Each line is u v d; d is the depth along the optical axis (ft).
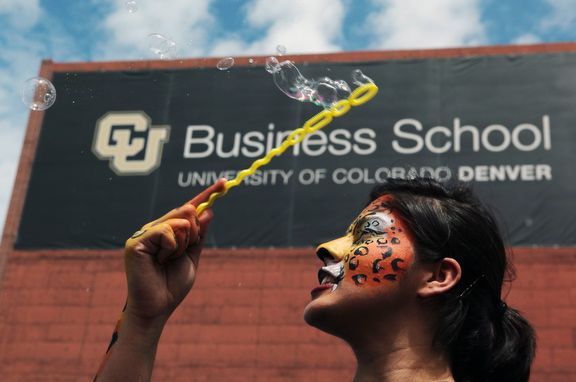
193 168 39.91
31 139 41.22
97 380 5.88
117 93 42.19
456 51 40.78
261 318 35.50
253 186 38.65
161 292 6.00
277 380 34.17
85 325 36.32
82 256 38.06
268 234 37.45
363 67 40.86
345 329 5.78
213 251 37.17
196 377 34.53
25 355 35.86
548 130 38.52
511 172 37.73
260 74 41.70
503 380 5.89
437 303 5.81
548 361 33.32
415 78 40.42
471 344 5.80
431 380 5.66
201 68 42.22
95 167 40.40
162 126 41.11
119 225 38.88
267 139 40.09
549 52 40.29
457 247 5.96
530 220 36.45
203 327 35.47
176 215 6.12
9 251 38.34
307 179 38.60
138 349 5.91
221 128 40.70
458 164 38.27
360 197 38.01
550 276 34.96
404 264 5.77
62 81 42.63
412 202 6.01
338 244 6.02
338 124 39.70
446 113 39.52
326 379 33.96
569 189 37.01
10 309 36.91
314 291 5.93
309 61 41.24
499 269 6.13
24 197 39.70
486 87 39.83
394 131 39.34
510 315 6.21
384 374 5.69
